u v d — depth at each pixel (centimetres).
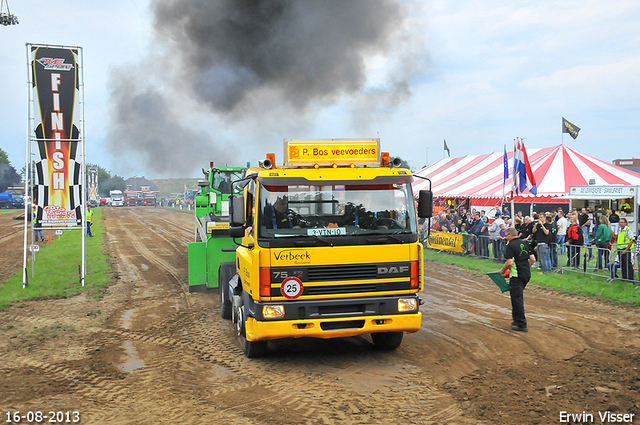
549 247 1398
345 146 686
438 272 1483
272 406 541
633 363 650
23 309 1039
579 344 742
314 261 635
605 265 1309
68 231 3155
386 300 648
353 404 541
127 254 2009
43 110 1262
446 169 3241
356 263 643
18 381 629
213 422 502
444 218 2109
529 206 2491
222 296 963
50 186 1283
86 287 1266
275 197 645
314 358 710
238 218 662
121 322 938
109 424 501
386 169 677
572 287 1148
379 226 659
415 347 751
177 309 1038
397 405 537
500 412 511
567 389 568
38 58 1249
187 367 678
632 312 934
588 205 2067
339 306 642
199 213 1421
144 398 569
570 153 2391
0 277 1443
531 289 1180
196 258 1130
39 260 1777
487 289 1205
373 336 749
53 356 732
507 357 692
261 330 631
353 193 660
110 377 641
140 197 8888
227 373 653
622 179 2131
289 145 676
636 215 1723
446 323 884
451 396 559
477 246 1733
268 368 670
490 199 2455
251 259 653
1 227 3509
